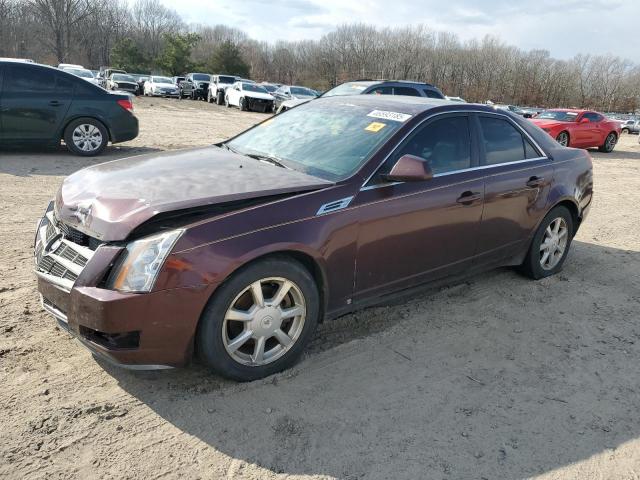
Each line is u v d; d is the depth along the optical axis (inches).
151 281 109.3
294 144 161.5
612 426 122.0
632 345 160.4
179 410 117.3
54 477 97.0
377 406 123.1
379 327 161.0
